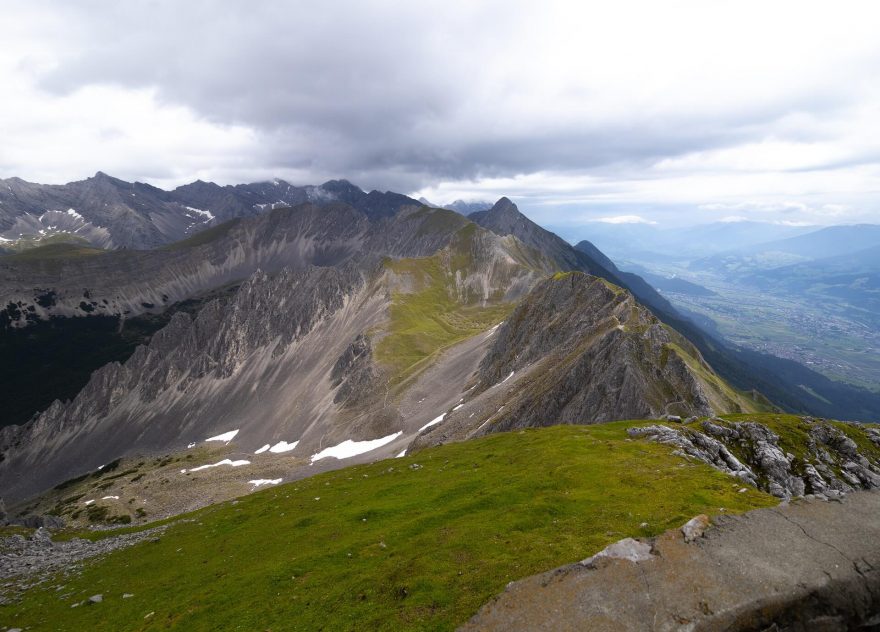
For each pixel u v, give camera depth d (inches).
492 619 998.4
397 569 1389.0
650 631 895.7
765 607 924.0
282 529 2190.0
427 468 2704.2
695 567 1034.7
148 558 2406.5
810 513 1208.2
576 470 1926.7
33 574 2554.1
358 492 2544.3
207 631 1384.1
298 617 1310.3
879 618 944.9
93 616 1782.7
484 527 1525.6
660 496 1593.3
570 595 1010.1
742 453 2233.0
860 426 2476.6
